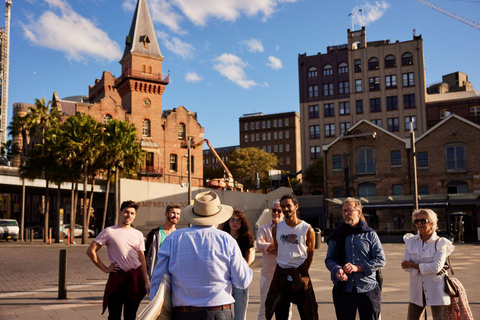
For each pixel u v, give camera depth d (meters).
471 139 41.84
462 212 39.12
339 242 4.90
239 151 90.38
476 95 72.44
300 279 5.16
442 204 35.25
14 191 49.59
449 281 4.94
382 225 43.16
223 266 3.31
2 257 21.56
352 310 4.68
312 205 57.88
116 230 5.59
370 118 72.44
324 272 14.17
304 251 5.25
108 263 18.44
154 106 62.22
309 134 76.31
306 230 5.30
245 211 48.00
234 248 3.39
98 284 12.10
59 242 34.91
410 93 70.75
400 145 44.22
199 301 3.21
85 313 7.89
